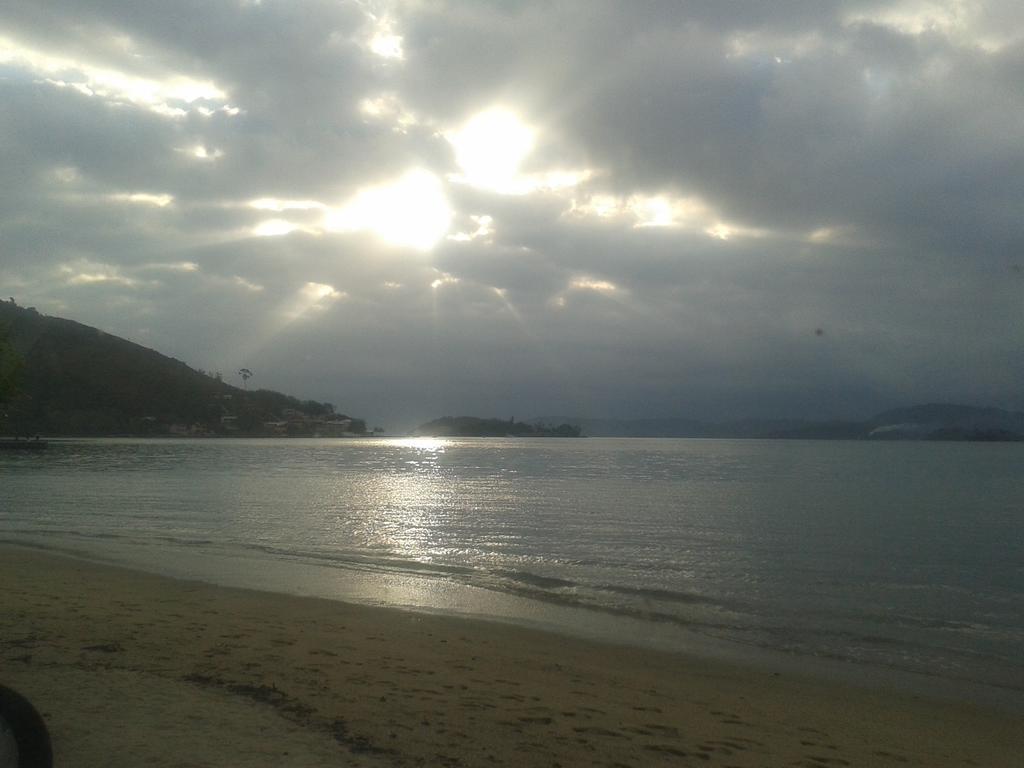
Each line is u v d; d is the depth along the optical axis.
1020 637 14.85
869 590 19.34
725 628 15.20
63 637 10.62
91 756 6.11
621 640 13.87
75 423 157.12
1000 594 19.02
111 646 10.19
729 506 41.78
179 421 192.25
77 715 7.09
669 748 7.70
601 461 110.00
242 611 14.25
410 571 20.89
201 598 15.63
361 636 12.48
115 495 47.03
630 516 36.28
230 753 6.36
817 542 27.95
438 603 16.59
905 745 8.96
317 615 14.40
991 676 12.38
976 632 15.21
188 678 8.71
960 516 37.81
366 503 42.50
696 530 31.03
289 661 10.03
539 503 43.03
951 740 9.34
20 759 5.64
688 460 114.69
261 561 22.05
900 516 37.56
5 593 14.53
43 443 123.94
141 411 181.50
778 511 39.19
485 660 11.38
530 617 15.50
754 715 9.67
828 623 15.80
